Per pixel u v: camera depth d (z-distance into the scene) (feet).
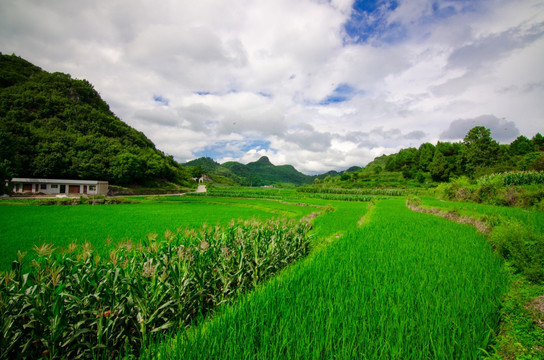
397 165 378.12
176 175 356.59
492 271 18.43
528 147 238.27
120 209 99.25
